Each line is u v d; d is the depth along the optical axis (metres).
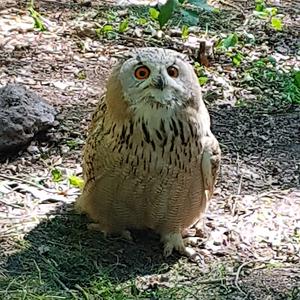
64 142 2.46
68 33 3.37
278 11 4.00
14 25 3.43
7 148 2.34
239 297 1.83
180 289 1.84
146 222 1.96
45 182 2.25
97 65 3.10
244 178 2.35
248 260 1.96
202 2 2.15
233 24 3.70
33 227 2.04
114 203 1.90
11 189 2.21
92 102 2.77
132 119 1.77
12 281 1.83
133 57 1.76
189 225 1.97
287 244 2.02
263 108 2.85
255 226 2.09
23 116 2.35
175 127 1.77
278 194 2.27
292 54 3.40
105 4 3.83
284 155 2.53
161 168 1.80
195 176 1.84
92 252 1.95
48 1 3.79
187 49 3.29
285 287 1.86
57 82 2.92
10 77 2.93
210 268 1.92
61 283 1.84
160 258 1.95
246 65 3.17
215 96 2.90
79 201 2.05
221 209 2.17
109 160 1.82
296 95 2.92
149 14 3.58
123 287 1.84
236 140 2.61
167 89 1.74
